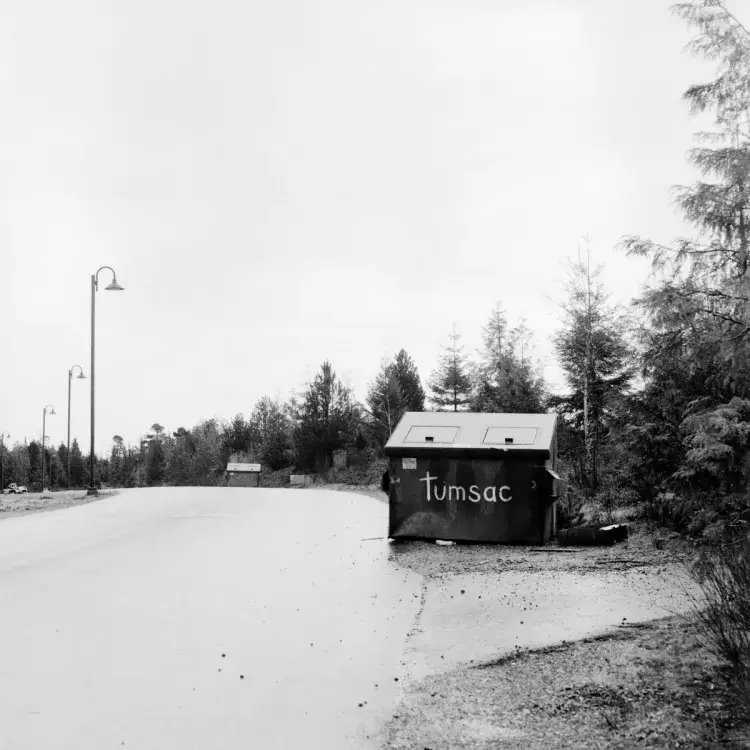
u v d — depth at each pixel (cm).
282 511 2295
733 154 973
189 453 8194
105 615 853
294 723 521
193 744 489
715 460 1000
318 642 728
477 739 480
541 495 1305
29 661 675
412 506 1362
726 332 929
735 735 458
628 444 1227
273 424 6869
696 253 1002
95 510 2495
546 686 564
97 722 529
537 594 872
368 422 5556
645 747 451
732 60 993
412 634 741
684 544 1040
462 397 4684
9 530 1833
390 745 479
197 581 1064
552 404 2636
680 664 582
